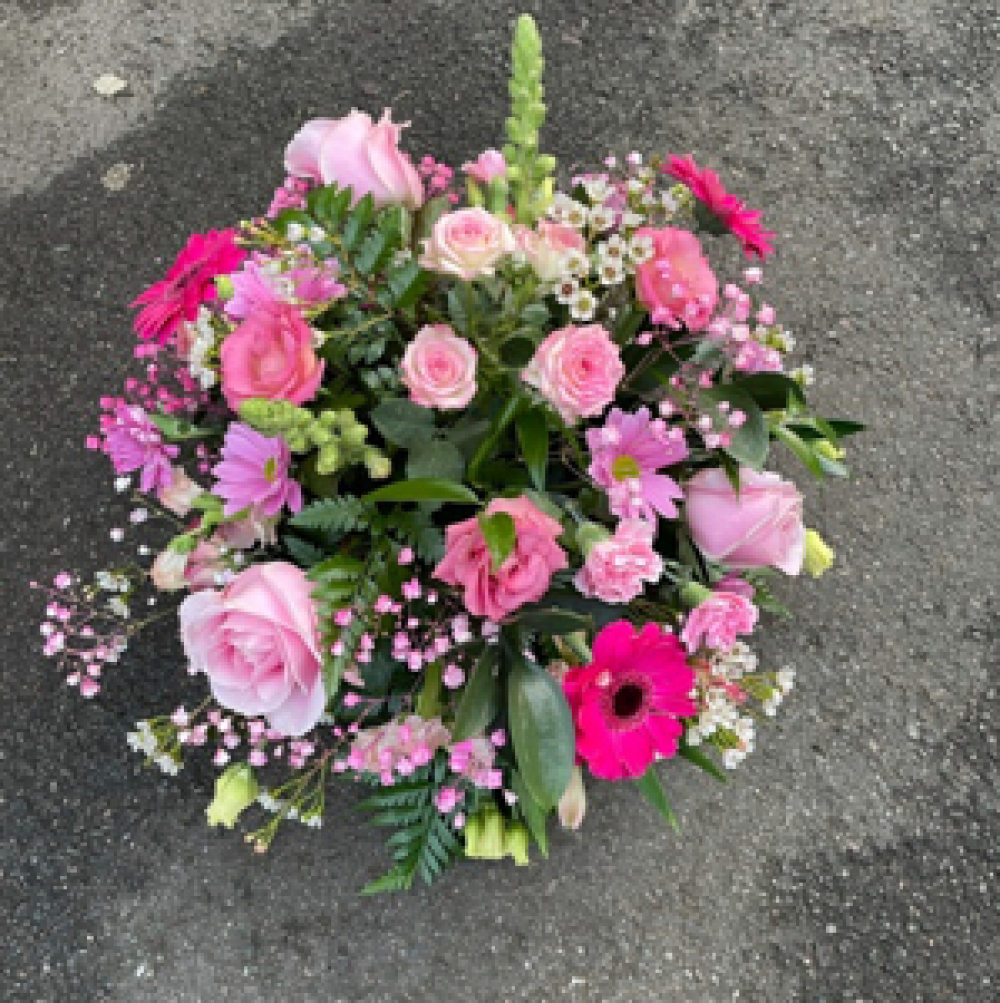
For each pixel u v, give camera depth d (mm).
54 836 1844
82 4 2266
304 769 1817
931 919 1768
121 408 1398
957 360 2010
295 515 1216
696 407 1282
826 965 1753
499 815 1456
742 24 2197
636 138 2139
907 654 1870
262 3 2242
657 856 1797
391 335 1339
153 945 1799
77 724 1875
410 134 2146
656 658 1200
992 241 2074
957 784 1819
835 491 1937
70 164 2166
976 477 1954
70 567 1931
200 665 1268
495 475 1316
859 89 2162
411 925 1783
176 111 2186
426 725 1334
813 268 2055
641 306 1283
